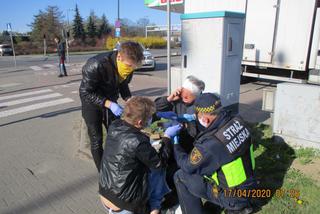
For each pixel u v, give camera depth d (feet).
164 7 42.80
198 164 8.38
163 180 9.70
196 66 16.33
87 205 11.30
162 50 128.88
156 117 11.13
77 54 123.75
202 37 15.71
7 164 15.20
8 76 49.37
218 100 8.52
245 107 23.65
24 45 157.99
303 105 13.80
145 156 8.24
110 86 11.23
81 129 20.03
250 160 8.71
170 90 18.53
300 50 28.14
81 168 14.46
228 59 15.71
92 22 218.59
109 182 8.42
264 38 30.45
